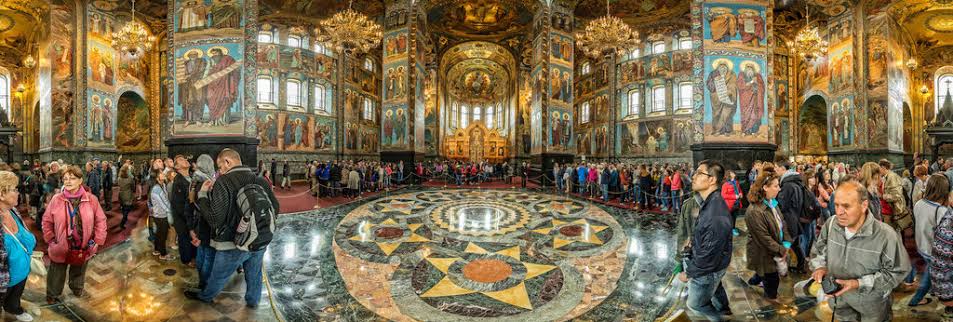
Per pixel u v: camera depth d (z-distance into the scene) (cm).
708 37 1188
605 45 1427
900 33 1723
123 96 2011
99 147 1694
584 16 2356
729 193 605
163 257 582
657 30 2472
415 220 968
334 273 560
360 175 1552
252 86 1203
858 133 1645
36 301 413
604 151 2731
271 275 544
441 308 446
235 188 364
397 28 1995
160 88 2105
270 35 2275
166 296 442
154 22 2012
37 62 1903
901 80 1716
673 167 1463
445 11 2547
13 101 1972
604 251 686
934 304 407
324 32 2488
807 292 456
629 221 962
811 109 2156
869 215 249
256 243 361
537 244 735
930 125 1970
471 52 3334
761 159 1171
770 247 405
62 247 397
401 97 1978
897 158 1636
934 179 366
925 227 370
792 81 2233
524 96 3197
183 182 519
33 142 1950
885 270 242
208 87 1179
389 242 743
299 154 2344
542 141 1956
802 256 518
